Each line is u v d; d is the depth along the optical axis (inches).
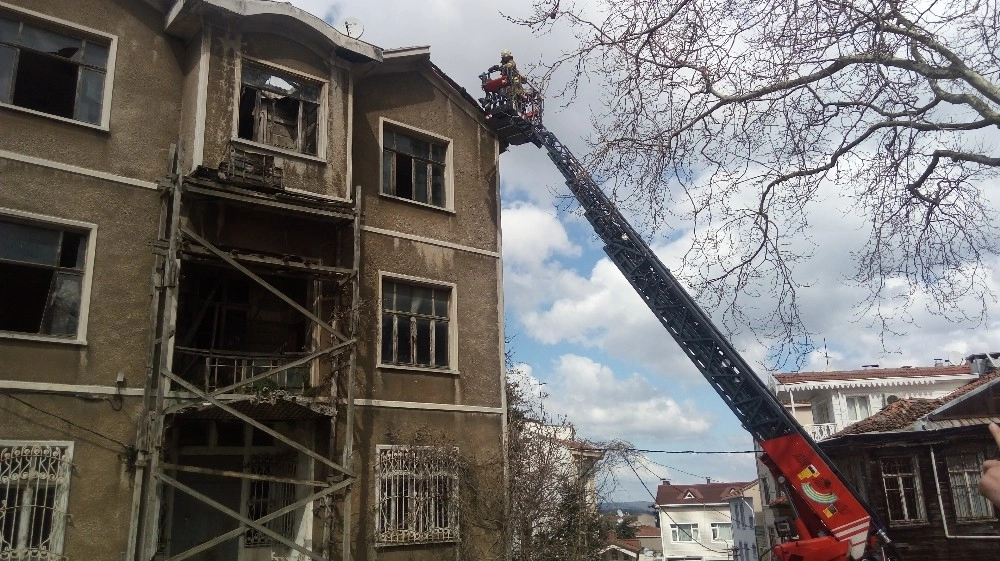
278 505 534.3
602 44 400.8
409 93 671.8
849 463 928.3
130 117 512.7
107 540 442.9
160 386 447.8
